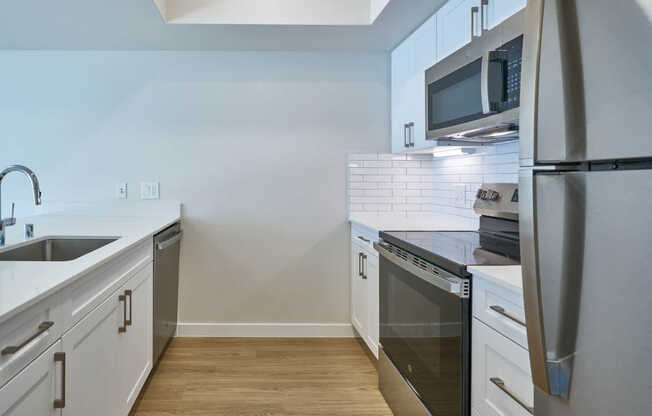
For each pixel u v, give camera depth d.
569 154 0.70
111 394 1.75
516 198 2.07
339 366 2.78
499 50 1.67
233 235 3.27
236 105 3.24
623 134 0.61
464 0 2.09
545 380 0.77
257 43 3.05
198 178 3.23
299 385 2.51
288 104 3.27
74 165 3.14
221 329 3.28
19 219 2.96
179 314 3.26
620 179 0.63
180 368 2.72
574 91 0.69
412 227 2.60
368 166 3.31
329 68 3.28
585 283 0.69
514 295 1.21
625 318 0.62
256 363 2.81
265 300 3.30
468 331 1.47
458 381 1.48
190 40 2.96
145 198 3.19
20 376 1.06
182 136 3.21
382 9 2.44
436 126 2.26
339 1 2.71
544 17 0.74
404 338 1.98
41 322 1.18
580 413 0.72
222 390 2.44
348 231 3.33
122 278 1.90
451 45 2.23
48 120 3.12
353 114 3.30
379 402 2.33
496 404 1.31
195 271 3.26
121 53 3.15
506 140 2.28
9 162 3.10
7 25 2.64
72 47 3.06
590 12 0.66
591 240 0.68
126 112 3.17
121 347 1.88
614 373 0.65
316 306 3.33
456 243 1.96
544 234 0.76
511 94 1.60
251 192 3.27
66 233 2.29
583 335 0.70
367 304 2.79
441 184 3.15
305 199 3.30
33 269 1.41
